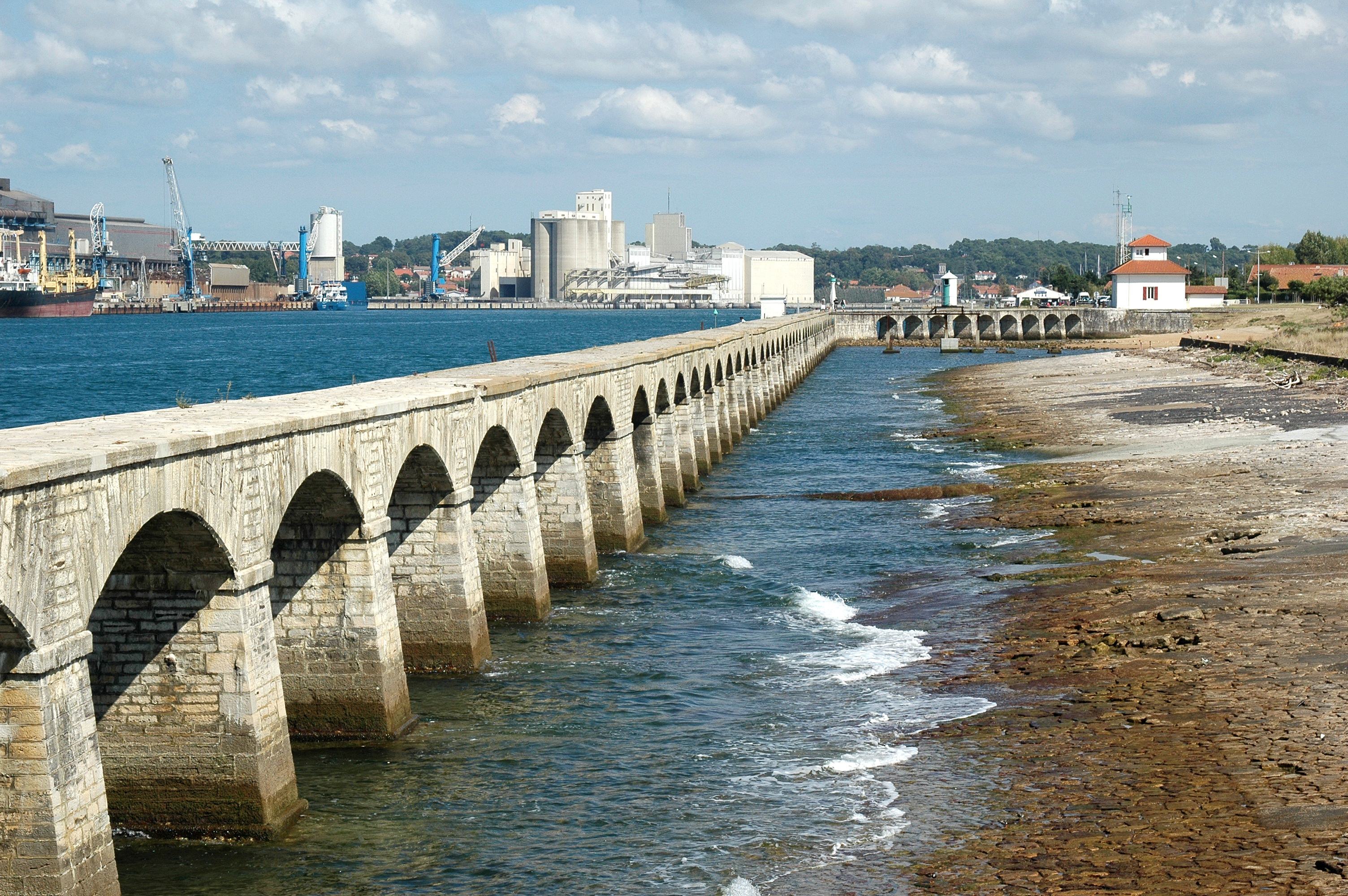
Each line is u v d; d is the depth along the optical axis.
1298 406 84.56
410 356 181.88
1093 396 110.19
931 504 64.00
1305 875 21.80
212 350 194.25
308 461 28.48
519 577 43.59
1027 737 29.80
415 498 37.78
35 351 188.88
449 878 25.09
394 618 32.97
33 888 20.05
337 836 26.89
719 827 26.95
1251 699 30.03
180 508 23.58
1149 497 57.28
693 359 74.50
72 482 20.56
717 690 36.12
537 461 48.78
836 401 129.50
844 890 23.56
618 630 42.75
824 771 29.50
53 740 20.05
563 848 26.28
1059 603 41.22
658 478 62.00
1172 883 22.09
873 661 38.09
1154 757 27.55
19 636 19.61
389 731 32.03
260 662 26.41
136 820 26.36
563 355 65.38
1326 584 38.81
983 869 23.61
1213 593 39.28
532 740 32.50
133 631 25.95
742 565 52.06
